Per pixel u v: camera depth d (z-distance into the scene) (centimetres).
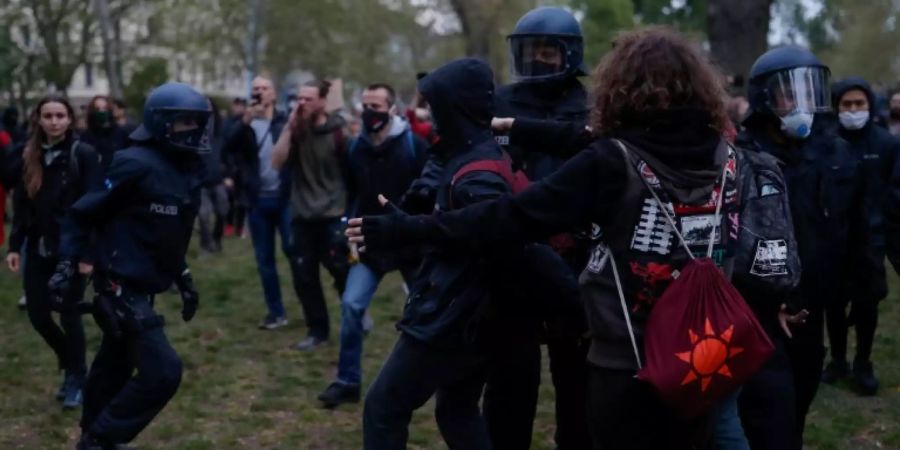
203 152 499
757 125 464
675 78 306
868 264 579
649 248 308
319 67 3266
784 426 407
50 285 494
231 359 782
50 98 609
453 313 398
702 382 297
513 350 433
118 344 519
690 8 3469
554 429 613
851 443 591
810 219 466
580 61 495
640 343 310
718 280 304
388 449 406
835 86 667
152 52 3612
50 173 617
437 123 403
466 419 427
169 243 498
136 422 496
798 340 467
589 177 310
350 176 681
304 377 729
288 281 1140
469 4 2638
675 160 307
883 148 662
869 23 4344
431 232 326
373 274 650
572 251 442
